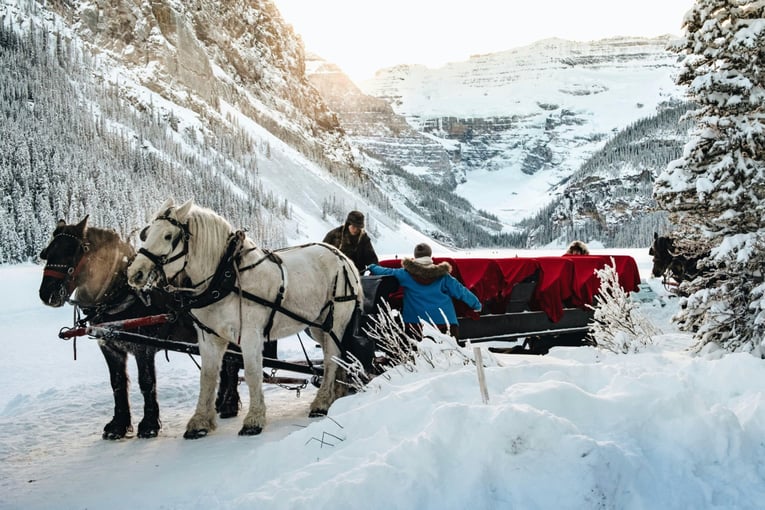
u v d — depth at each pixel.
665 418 4.91
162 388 9.14
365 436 5.20
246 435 6.38
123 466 5.61
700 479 4.45
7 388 10.64
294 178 182.38
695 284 8.15
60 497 4.92
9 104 111.25
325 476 4.52
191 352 6.84
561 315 9.34
